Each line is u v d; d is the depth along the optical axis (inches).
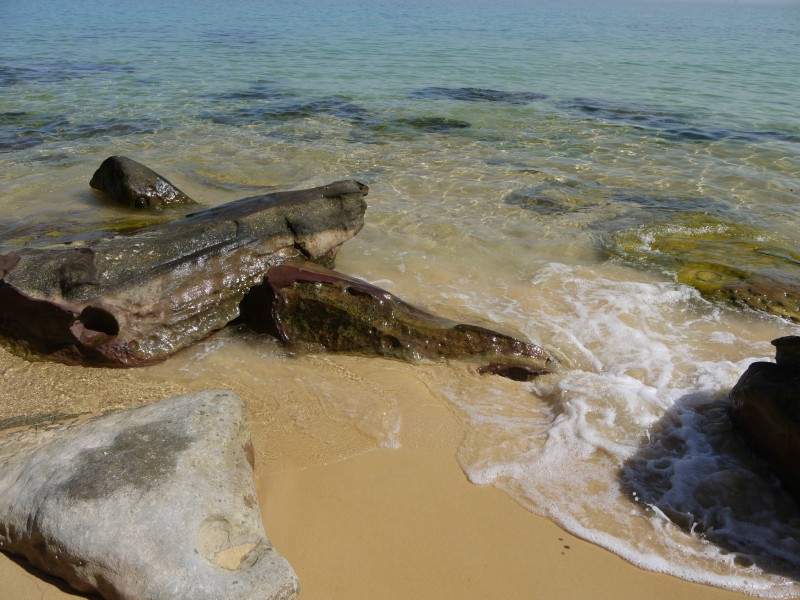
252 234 284.7
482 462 203.6
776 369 202.2
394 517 182.5
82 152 520.7
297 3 2340.1
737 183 465.1
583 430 214.8
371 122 627.2
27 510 152.9
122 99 708.0
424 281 316.8
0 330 252.2
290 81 827.4
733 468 196.1
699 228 385.1
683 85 829.2
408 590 161.5
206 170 483.2
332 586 161.8
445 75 885.2
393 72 901.8
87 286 243.0
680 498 188.2
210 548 147.6
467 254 346.0
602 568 168.9
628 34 1481.3
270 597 144.4
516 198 427.8
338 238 309.4
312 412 224.1
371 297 259.4
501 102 722.2
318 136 576.4
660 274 328.5
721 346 267.6
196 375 243.3
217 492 156.1
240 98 723.4
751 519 180.2
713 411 221.9
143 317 250.7
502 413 227.1
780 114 669.3
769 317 291.4
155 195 406.0
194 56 1018.7
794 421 178.7
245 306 274.5
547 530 179.9
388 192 435.2
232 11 1923.0
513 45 1213.1
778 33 1608.0
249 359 254.8
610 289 310.8
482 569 167.8
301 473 197.0
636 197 434.9
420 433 215.9
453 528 179.6
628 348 262.8
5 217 385.1
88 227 369.7
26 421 193.5
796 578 164.7
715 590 162.9
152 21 1577.3
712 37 1459.2
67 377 238.1
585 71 928.3
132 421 173.6
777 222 396.5
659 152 538.9
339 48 1131.9
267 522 179.2
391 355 255.6
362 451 207.0
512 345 255.8
